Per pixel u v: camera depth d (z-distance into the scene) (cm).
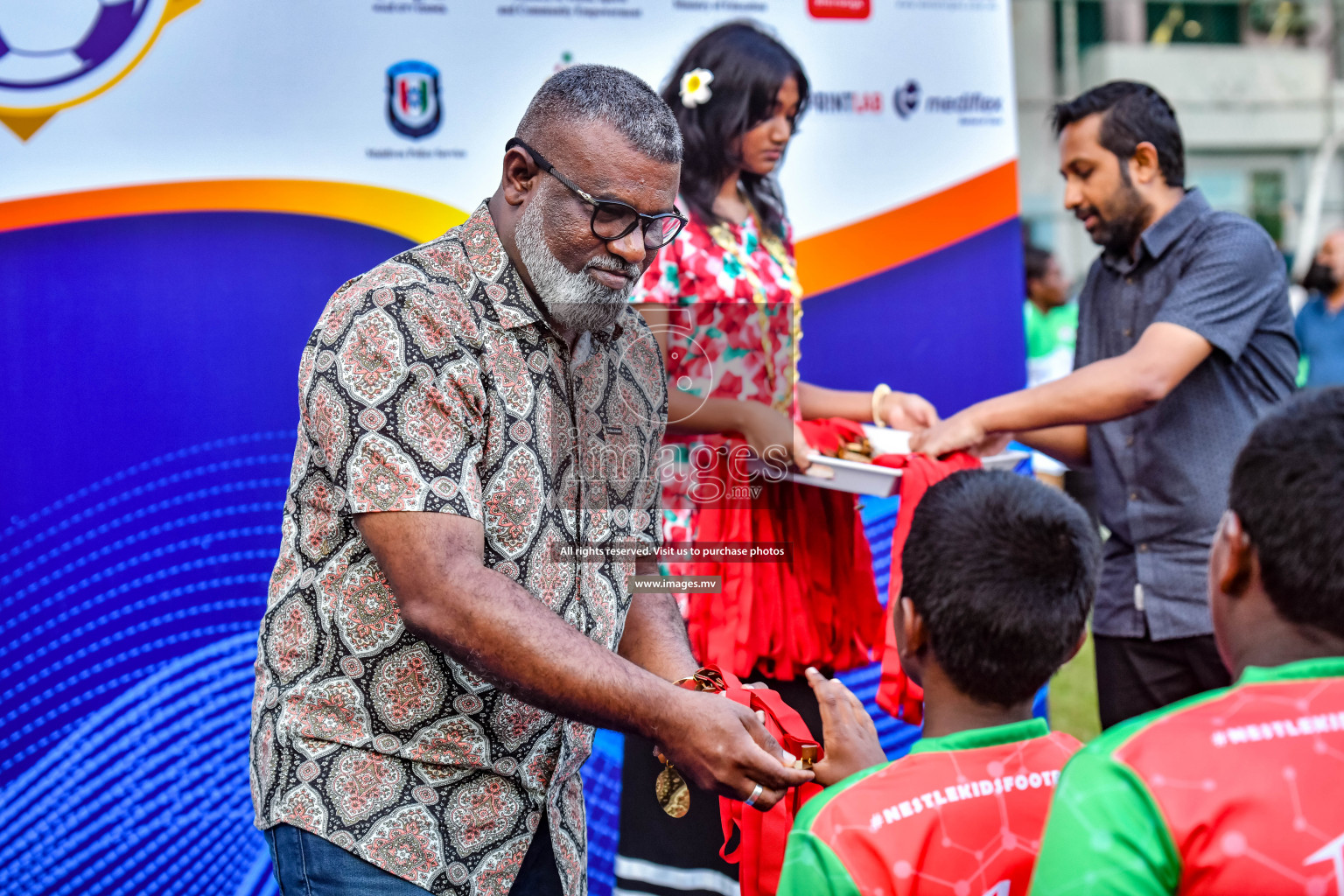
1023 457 243
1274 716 104
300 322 241
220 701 238
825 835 121
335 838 137
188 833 236
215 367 237
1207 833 99
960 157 276
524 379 142
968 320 277
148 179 231
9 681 225
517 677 129
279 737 140
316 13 239
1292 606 107
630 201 137
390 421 130
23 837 226
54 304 228
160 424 234
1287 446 108
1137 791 102
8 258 225
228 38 235
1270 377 251
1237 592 113
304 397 137
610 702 130
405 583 130
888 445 238
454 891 141
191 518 236
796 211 265
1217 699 107
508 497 140
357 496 130
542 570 144
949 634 124
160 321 233
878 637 238
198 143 234
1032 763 124
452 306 137
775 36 261
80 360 229
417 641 137
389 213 244
